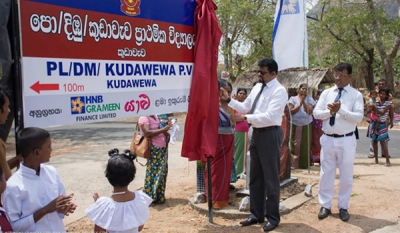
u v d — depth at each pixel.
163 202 5.77
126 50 3.87
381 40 21.19
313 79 16.44
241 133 6.84
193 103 4.59
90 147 12.27
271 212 4.63
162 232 4.55
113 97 3.77
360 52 23.22
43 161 2.68
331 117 4.92
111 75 3.73
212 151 4.65
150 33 4.13
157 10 4.20
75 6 3.36
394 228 4.66
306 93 7.91
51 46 3.18
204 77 4.59
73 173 7.95
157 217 5.14
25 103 3.00
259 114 4.47
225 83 5.36
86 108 3.50
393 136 13.70
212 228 4.66
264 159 4.56
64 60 3.29
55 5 3.20
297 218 5.01
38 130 2.65
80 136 15.41
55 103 3.24
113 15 3.71
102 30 3.62
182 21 4.54
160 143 5.61
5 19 2.77
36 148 2.61
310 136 8.22
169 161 9.14
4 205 2.55
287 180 6.20
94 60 3.55
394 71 31.31
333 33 21.20
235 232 4.54
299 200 5.60
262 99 4.61
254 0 21.78
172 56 4.43
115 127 18.64
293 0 6.90
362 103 4.92
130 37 3.91
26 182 2.61
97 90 3.60
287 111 6.17
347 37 20.78
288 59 7.01
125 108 3.90
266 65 4.55
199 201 5.48
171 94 4.45
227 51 21.05
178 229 4.65
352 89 4.98
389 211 5.27
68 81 3.34
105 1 3.62
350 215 5.12
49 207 2.60
